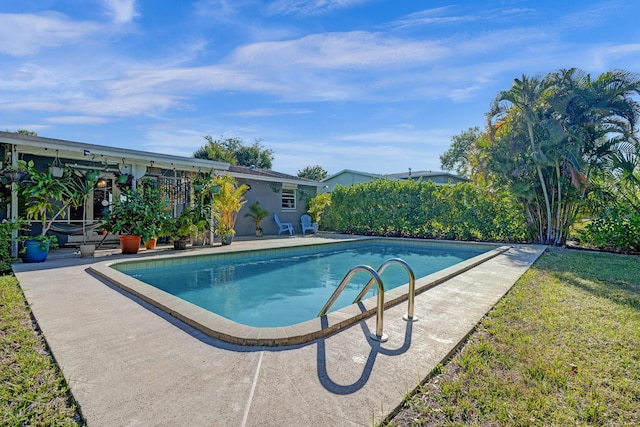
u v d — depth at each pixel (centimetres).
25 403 211
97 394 220
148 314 381
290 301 614
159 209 921
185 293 647
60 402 214
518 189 1138
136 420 195
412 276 371
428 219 1413
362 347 297
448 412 210
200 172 1088
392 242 1357
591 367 268
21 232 859
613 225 988
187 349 291
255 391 226
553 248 1045
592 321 372
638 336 329
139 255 824
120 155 905
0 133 715
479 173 1312
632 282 565
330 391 227
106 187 1142
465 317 378
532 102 1102
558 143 1046
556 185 1126
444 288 514
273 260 978
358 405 212
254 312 552
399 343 306
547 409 214
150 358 273
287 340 301
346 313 371
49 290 480
